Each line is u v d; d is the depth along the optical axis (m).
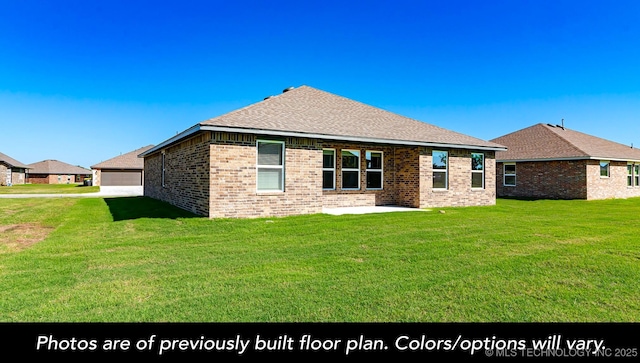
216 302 3.84
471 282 4.54
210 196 10.08
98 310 3.61
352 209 13.27
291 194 11.30
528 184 22.45
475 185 15.81
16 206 15.21
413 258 5.78
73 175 74.81
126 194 26.58
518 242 7.09
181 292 4.14
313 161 11.75
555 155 20.84
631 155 23.23
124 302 3.83
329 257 5.85
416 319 3.47
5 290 4.18
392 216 10.94
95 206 15.08
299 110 13.41
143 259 5.72
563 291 4.21
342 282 4.53
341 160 14.02
